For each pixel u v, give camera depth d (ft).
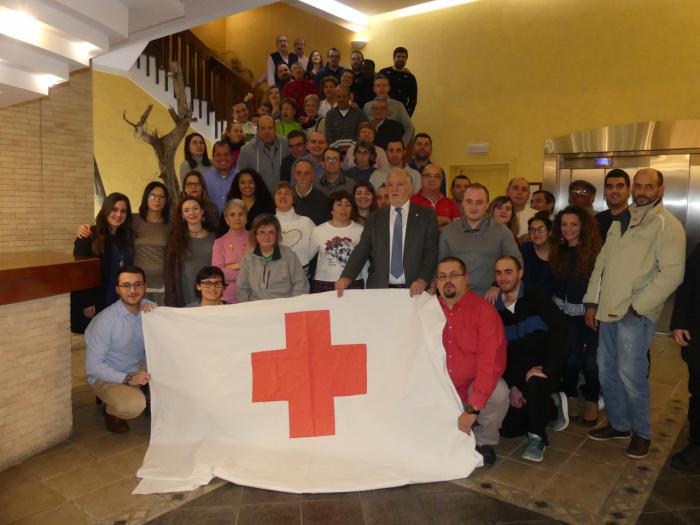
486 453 9.98
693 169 19.56
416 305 10.30
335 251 12.54
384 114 19.72
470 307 9.98
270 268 11.64
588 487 9.16
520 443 10.93
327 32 28.68
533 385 10.14
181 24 14.78
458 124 24.66
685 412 12.53
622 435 11.09
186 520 8.14
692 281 9.81
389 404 9.80
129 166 25.90
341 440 9.71
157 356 10.27
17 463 9.87
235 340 10.18
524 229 15.34
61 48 9.55
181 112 24.29
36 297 9.78
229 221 12.44
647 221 9.90
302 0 23.71
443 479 9.21
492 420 9.94
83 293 12.66
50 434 10.53
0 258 10.87
